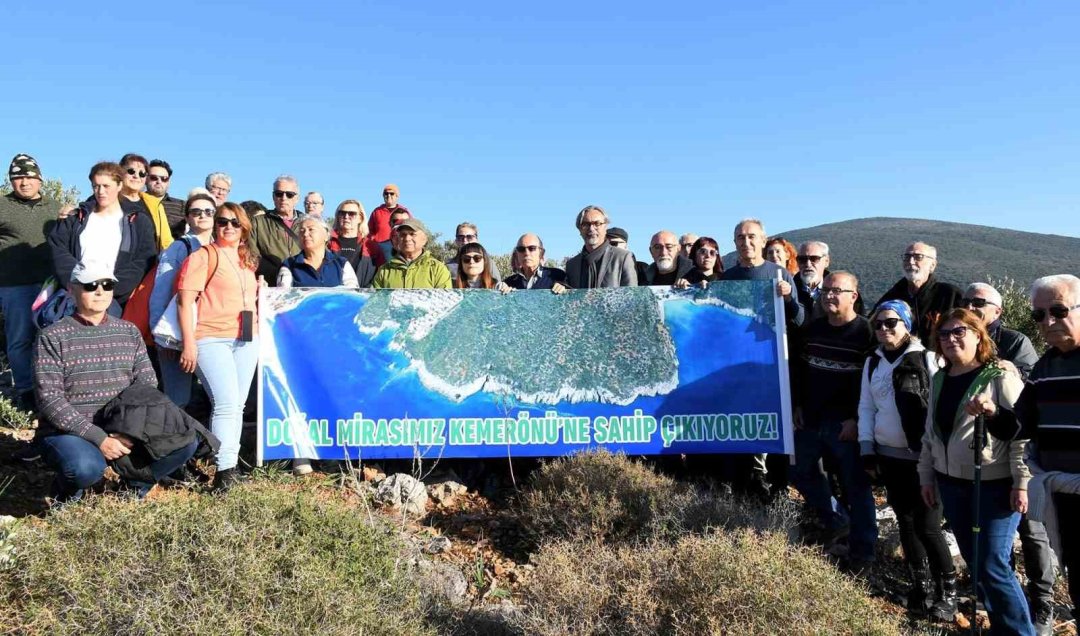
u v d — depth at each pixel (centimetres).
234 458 578
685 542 439
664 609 394
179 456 524
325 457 656
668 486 595
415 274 712
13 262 725
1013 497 421
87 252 673
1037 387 407
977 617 509
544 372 678
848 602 397
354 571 392
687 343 679
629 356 679
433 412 668
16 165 729
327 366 668
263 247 782
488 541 571
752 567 399
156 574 342
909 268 668
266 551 371
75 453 485
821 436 592
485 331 684
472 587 488
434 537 564
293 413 659
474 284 760
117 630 316
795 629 367
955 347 451
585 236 755
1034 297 402
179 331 580
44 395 491
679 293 687
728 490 609
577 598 404
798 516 611
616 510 555
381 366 671
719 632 363
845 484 577
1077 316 389
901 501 521
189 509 389
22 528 369
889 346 530
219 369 578
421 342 679
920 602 517
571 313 688
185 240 624
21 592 338
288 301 671
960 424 450
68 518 375
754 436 662
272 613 333
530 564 522
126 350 521
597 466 612
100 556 352
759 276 718
